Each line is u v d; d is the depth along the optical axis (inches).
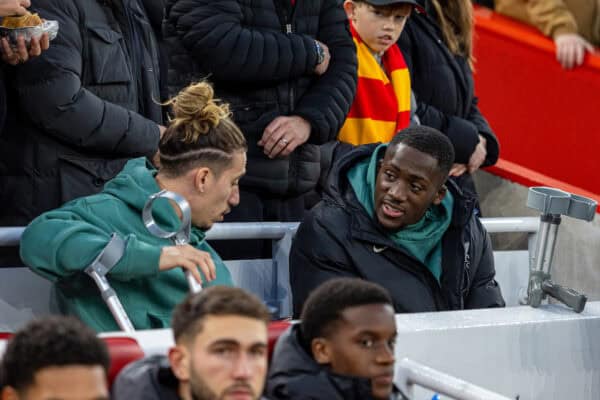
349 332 266.2
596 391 367.9
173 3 453.7
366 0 498.3
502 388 351.6
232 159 362.0
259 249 473.1
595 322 363.6
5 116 397.1
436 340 338.3
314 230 395.2
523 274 492.7
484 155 548.4
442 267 398.3
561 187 568.1
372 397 268.4
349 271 390.6
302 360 271.1
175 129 360.2
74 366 210.4
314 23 472.7
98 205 354.3
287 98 466.3
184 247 345.7
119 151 415.2
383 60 519.5
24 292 391.9
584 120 698.2
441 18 543.8
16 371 209.9
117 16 429.7
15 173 406.6
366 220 391.9
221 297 236.1
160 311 355.3
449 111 542.6
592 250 531.8
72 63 403.5
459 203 399.9
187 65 455.2
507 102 729.0
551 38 708.0
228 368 232.2
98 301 349.4
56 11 404.5
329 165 494.6
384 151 402.9
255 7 454.9
